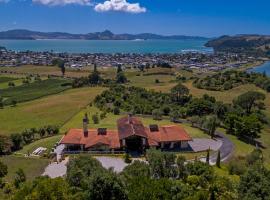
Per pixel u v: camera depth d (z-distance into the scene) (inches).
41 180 1940.2
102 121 5664.4
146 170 2687.0
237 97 6978.4
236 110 5979.3
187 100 6801.2
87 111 6407.5
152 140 4298.7
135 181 2217.0
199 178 2716.5
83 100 7322.8
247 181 2361.0
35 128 5167.3
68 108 6673.2
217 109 5861.2
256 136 5177.2
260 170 2635.3
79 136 4399.6
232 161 3526.1
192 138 4825.3
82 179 2367.1
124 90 7731.3
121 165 3764.8
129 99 6855.3
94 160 2753.4
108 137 4338.1
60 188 1814.7
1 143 4271.7
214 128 4936.0
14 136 4525.1
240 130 4982.8
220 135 5044.3
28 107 6943.9
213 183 2571.4
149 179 2276.1
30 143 4731.8
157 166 2805.1
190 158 4030.5
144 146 4192.9
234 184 2610.7
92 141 4264.3
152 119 5846.5
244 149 4485.7
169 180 2308.1
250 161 3688.5
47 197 1755.7
